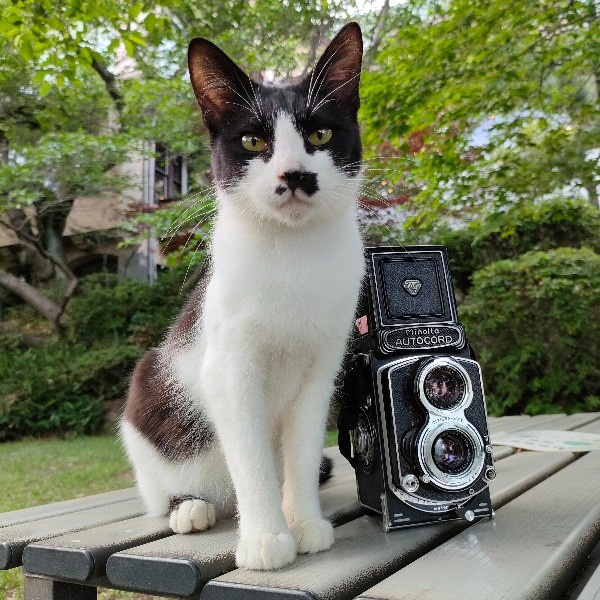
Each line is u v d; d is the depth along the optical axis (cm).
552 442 75
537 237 197
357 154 48
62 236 320
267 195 41
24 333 288
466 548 34
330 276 40
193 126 232
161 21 124
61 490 124
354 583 30
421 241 196
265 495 37
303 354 42
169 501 48
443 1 165
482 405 42
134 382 54
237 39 207
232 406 39
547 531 37
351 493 53
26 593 38
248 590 29
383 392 41
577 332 154
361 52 49
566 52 125
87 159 230
